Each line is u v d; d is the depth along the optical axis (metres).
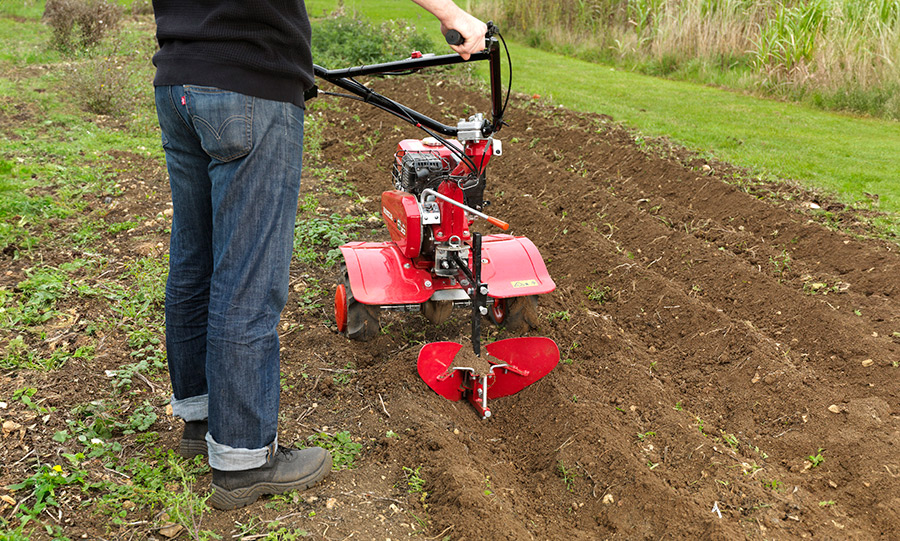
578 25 18.41
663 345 5.33
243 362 2.92
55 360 4.35
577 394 4.46
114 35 16.70
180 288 3.28
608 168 8.73
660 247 6.68
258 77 2.76
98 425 3.65
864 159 8.88
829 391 4.46
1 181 7.36
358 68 3.80
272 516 3.11
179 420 3.89
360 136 10.06
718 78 14.00
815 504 3.59
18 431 3.61
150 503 3.15
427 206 4.39
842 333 5.04
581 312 5.56
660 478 3.71
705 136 9.78
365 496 3.35
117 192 7.56
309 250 6.40
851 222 6.85
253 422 3.01
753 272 5.94
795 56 12.55
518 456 4.12
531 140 9.77
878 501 3.55
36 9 20.70
